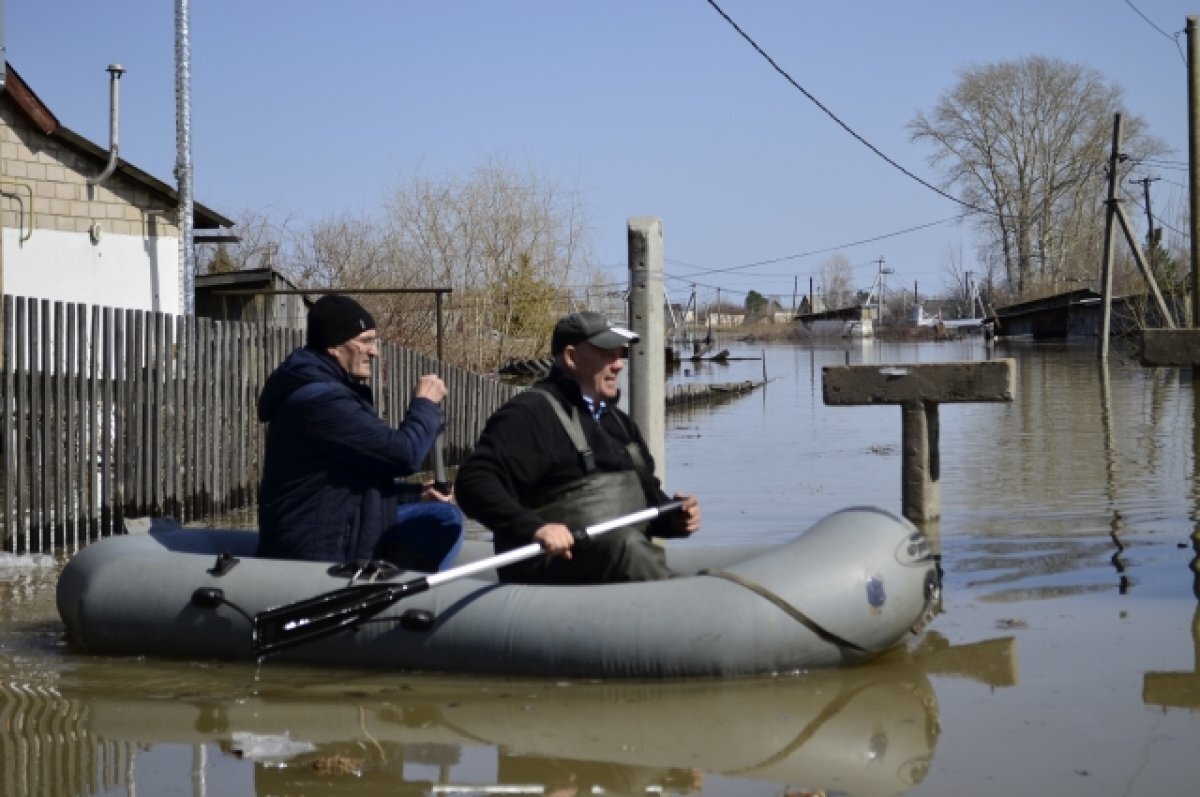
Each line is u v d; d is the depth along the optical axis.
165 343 9.88
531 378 23.47
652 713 5.01
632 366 7.73
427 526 6.29
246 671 5.77
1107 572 7.20
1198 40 22.19
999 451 12.95
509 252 25.20
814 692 5.22
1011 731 4.69
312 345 6.30
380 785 4.34
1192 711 4.84
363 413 6.11
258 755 4.66
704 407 22.50
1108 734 4.62
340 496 6.12
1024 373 25.50
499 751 4.64
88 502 9.23
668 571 5.95
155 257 15.10
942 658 5.64
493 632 5.51
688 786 4.29
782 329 77.56
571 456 5.81
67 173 14.28
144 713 5.18
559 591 5.59
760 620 5.34
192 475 10.26
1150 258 40.16
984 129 62.41
